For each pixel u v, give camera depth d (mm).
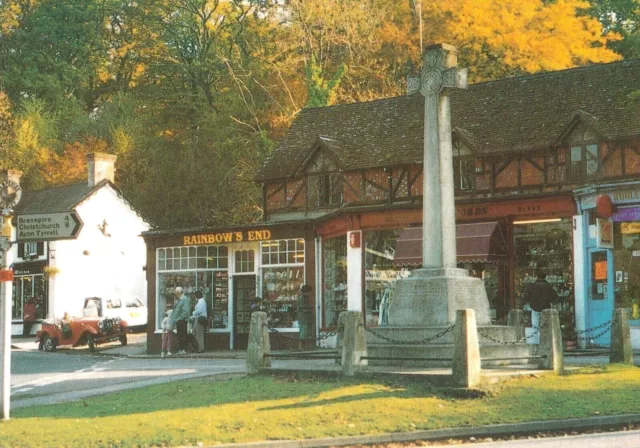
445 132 20641
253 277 35531
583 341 29234
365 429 13938
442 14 48125
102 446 13172
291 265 34500
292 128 41875
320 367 19719
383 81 50750
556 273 31109
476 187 34062
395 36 49938
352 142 38688
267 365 20375
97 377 24531
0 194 16016
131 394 18781
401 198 35781
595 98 33781
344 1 50625
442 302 20078
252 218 55812
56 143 63281
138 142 62375
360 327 18641
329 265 34281
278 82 54156
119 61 73562
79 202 51781
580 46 45844
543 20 46031
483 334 19234
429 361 19234
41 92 68812
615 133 31047
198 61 63812
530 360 20219
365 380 17953
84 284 52156
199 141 61000
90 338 37812
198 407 16047
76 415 16234
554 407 15258
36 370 28719
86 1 72125
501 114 35406
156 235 37062
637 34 53156
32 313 50812
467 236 31594
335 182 38219
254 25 57812
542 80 36188
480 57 46250
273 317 34562
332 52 51781
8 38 70688
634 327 28094
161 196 58625
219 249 36188
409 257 31734
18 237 16156
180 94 66000
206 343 35875
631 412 14984
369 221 33219
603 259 29109
